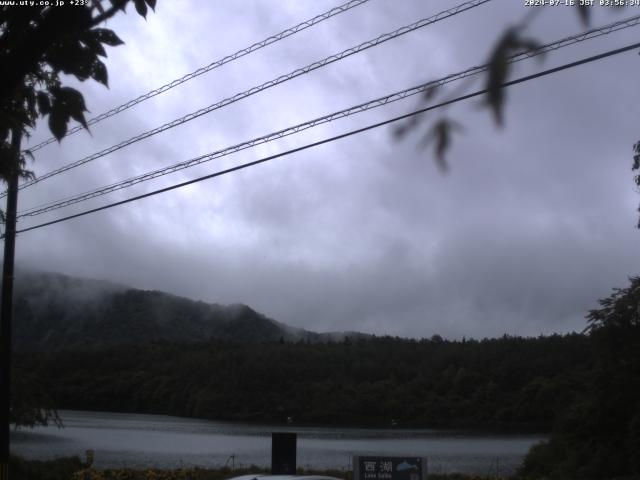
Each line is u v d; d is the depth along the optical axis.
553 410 87.75
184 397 121.81
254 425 100.12
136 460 40.94
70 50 4.92
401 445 64.25
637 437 26.22
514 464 44.28
